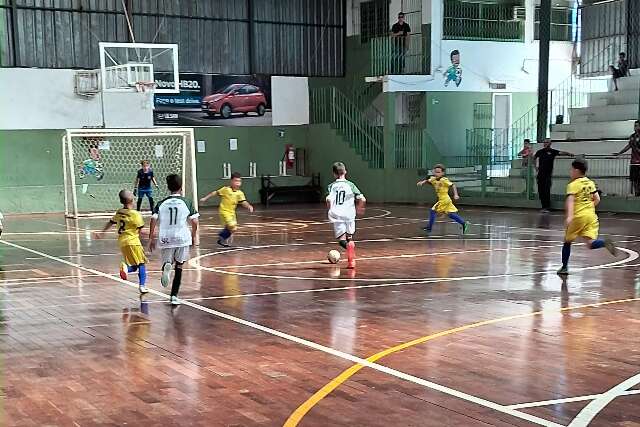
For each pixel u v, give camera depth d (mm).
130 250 9391
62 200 26094
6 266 12516
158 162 27547
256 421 4891
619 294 9234
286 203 29016
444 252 13406
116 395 5484
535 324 7609
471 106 27250
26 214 25328
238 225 19516
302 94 29797
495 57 27438
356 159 28250
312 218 21609
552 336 7098
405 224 18781
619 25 26938
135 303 9117
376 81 26609
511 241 14922
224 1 28141
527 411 4996
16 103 25094
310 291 9742
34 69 25188
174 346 6945
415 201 26234
